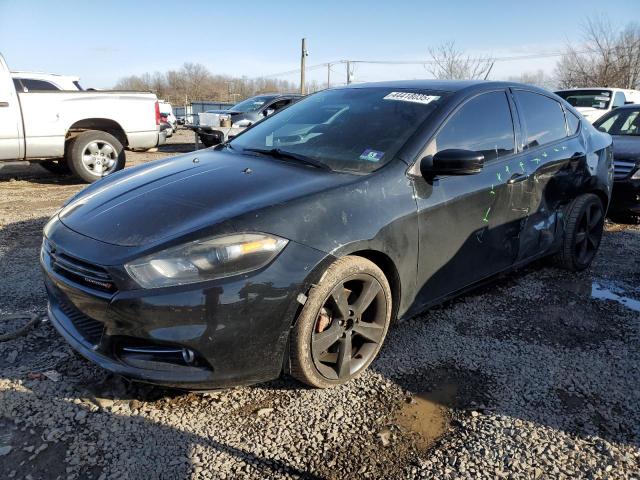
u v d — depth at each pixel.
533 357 3.08
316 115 3.62
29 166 10.96
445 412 2.55
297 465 2.16
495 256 3.51
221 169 3.00
